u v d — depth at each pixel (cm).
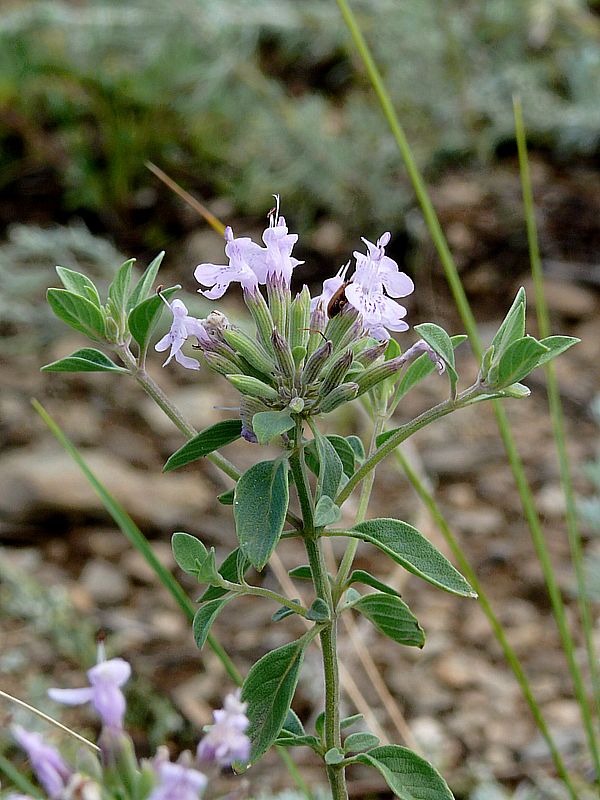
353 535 16
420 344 16
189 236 53
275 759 29
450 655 32
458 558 22
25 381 44
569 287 48
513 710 30
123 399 43
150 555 21
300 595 34
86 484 37
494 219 51
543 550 22
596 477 32
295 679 16
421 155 53
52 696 13
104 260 47
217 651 21
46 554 36
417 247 50
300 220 52
